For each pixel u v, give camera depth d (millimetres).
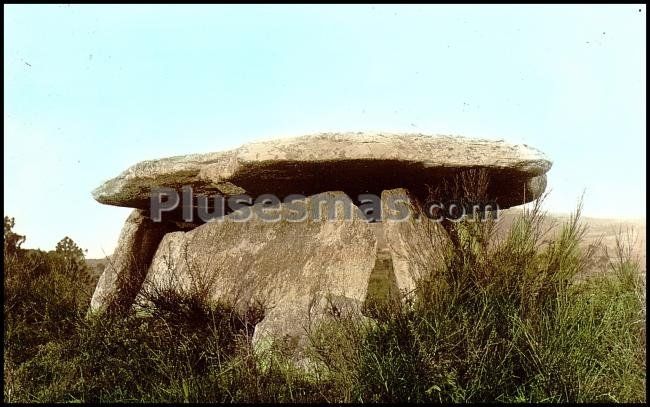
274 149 4461
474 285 3990
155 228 6469
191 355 3879
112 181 5805
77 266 7059
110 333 4168
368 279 4965
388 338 3561
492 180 4953
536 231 4344
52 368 4059
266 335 4371
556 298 3951
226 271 5602
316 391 3531
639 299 4055
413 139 4535
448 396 3293
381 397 3277
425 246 4488
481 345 3521
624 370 3613
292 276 5230
